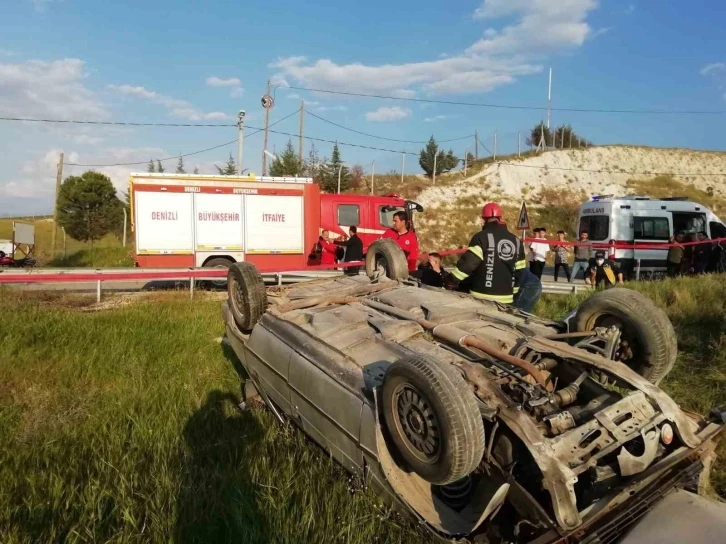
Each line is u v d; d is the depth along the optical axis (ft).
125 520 11.19
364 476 11.50
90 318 26.45
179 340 23.68
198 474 13.24
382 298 16.01
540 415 10.71
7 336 22.70
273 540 10.77
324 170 121.90
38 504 11.66
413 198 115.34
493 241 17.83
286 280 46.50
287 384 13.97
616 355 12.85
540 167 133.08
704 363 19.88
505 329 13.55
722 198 135.95
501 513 10.13
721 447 13.61
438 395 9.16
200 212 43.88
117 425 15.84
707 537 8.81
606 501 9.20
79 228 112.16
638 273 53.47
